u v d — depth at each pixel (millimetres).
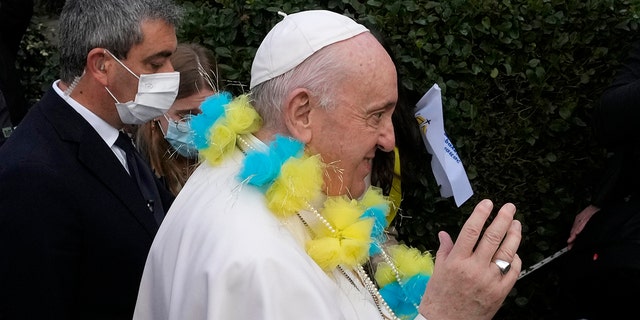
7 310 1876
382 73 1468
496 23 2912
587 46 3080
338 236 1499
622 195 2742
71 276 1962
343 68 1446
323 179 1506
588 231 2785
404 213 2957
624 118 2605
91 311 2037
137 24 2076
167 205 2475
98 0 2074
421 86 2828
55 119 2041
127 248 2041
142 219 2088
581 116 3146
